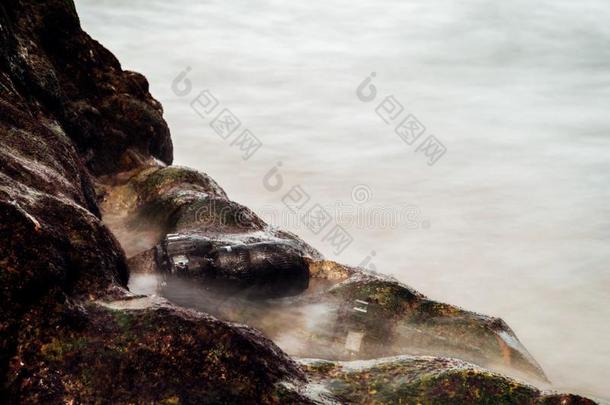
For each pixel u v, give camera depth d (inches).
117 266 300.4
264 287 362.6
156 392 235.5
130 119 524.1
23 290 244.5
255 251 363.9
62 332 245.1
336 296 361.4
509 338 336.2
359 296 357.4
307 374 264.1
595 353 432.5
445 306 349.1
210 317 255.1
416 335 337.7
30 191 294.0
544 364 419.2
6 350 235.9
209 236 393.7
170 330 247.8
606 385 389.1
